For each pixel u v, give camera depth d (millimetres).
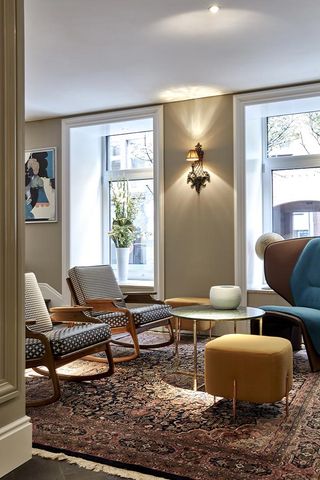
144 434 2412
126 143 6242
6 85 2107
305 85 4641
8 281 2111
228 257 5020
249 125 5141
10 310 2119
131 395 3045
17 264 2168
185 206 5238
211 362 2693
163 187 5340
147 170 6031
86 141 6141
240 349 2611
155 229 5387
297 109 5020
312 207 5184
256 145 5312
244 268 4945
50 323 3520
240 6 3117
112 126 5789
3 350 2078
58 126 5926
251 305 4945
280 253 4469
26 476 2016
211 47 3775
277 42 3695
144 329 4102
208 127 5125
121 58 4000
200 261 5156
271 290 4836
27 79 4508
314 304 4090
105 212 6398
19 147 2186
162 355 4160
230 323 4977
